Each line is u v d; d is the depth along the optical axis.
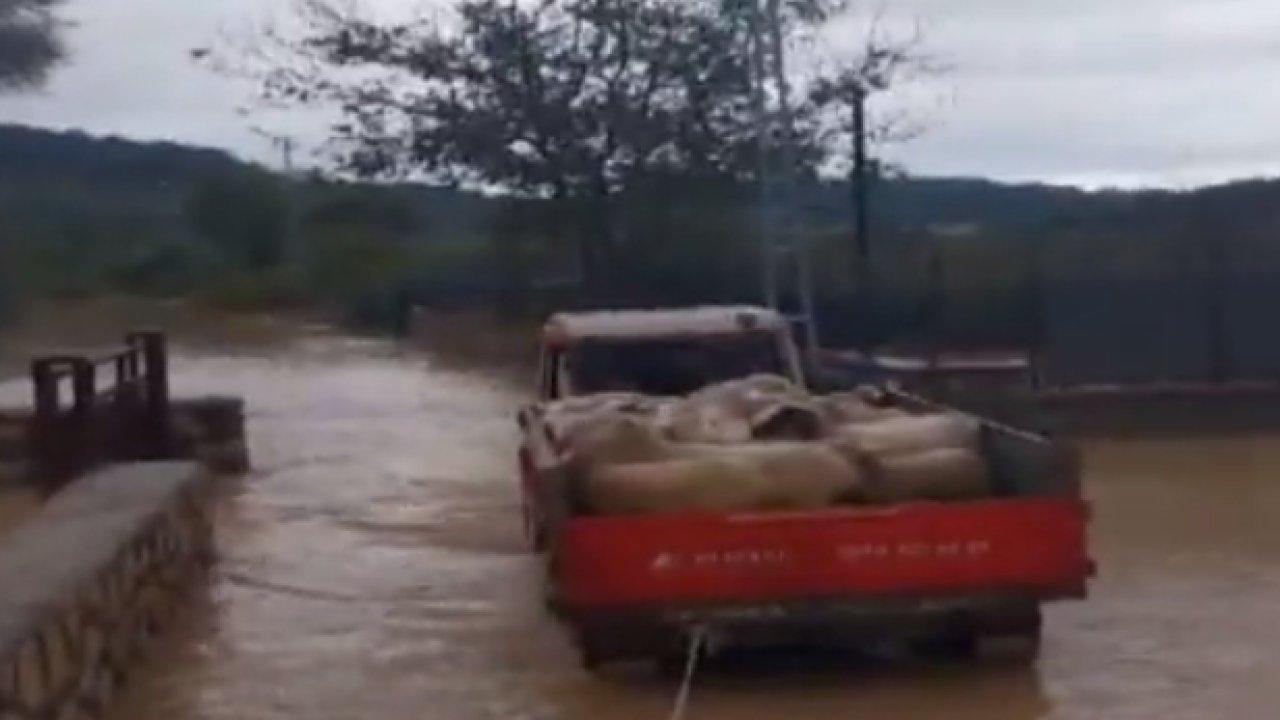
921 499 9.95
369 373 33.53
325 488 18.58
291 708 9.71
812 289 24.19
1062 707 9.20
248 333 47.72
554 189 33.16
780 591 9.39
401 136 34.53
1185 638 10.55
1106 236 21.73
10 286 55.72
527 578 13.23
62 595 8.84
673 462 9.84
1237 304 20.66
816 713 9.27
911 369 19.88
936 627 9.68
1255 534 13.91
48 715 8.24
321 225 57.88
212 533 14.91
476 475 19.28
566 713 9.41
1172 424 19.97
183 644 11.41
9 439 18.83
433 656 10.81
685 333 13.11
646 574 9.35
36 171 79.50
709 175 31.64
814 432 10.62
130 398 19.44
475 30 33.88
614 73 33.12
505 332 36.22
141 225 71.12
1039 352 21.25
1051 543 9.52
